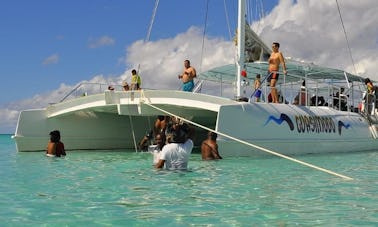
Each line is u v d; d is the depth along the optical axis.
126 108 13.30
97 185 6.43
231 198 5.36
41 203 5.08
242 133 11.32
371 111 16.84
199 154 13.46
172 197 5.43
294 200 5.24
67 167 9.20
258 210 4.67
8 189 6.12
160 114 13.41
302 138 12.82
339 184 6.62
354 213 4.54
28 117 14.69
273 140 11.96
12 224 4.10
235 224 4.07
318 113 13.80
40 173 8.09
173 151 7.95
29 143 14.68
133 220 4.23
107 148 16.28
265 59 15.11
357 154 13.74
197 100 11.88
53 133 12.40
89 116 15.78
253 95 12.45
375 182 6.85
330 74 16.30
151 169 8.59
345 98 15.93
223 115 11.03
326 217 4.36
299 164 9.63
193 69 13.36
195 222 4.14
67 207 4.84
